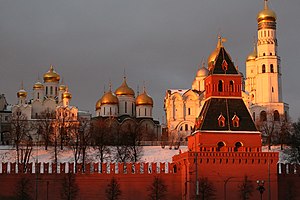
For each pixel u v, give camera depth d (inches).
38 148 7500.0
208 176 5009.8
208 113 5177.2
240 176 5034.5
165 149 7573.8
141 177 5226.4
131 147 6953.7
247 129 5152.6
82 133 7204.7
